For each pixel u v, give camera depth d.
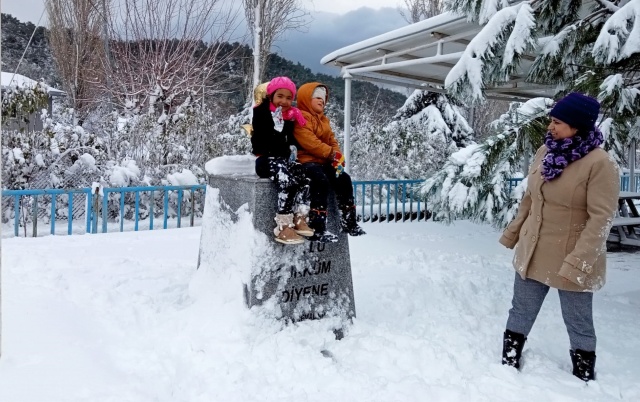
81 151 9.63
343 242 3.81
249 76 19.52
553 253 3.14
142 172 10.08
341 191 3.59
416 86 10.72
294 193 3.35
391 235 8.91
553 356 3.62
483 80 5.86
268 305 3.45
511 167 6.28
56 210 9.00
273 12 18.12
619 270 7.23
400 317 4.20
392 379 3.05
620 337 4.04
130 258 5.78
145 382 2.80
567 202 3.06
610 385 3.12
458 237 9.11
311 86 3.62
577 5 6.01
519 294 3.33
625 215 9.62
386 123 17.89
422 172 13.59
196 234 7.50
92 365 2.89
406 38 8.14
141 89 15.19
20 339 3.12
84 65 17.48
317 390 2.85
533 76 5.98
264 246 3.46
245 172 4.00
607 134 4.95
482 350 3.58
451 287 5.07
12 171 8.53
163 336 3.37
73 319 3.59
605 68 5.00
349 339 3.54
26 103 10.12
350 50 9.10
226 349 3.16
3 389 2.56
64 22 17.59
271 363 3.08
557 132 3.09
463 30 7.66
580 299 3.13
